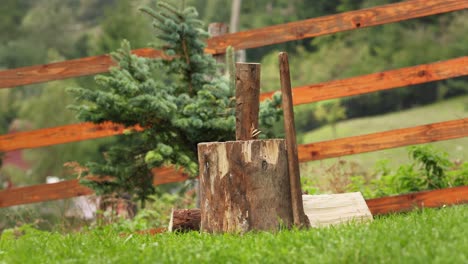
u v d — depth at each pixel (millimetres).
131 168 13109
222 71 15062
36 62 70125
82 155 39844
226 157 9797
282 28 14141
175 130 13086
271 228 9742
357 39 58844
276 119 12938
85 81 44219
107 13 43500
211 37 14312
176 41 12906
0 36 70562
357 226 8891
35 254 8766
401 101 63594
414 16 13812
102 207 15039
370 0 60156
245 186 9742
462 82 63156
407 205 13055
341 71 58188
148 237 9758
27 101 51406
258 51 59625
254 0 62219
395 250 7105
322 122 60344
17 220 15359
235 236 9266
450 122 13500
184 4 12984
